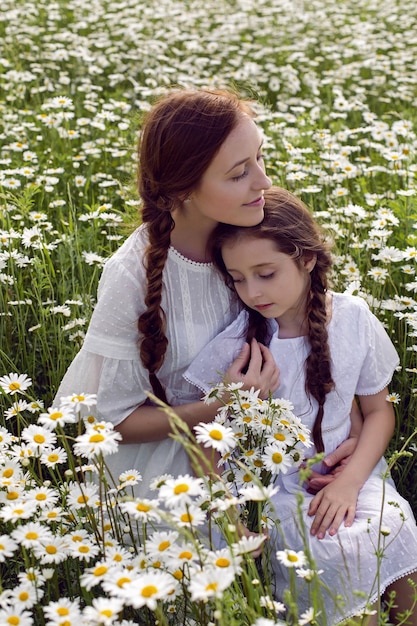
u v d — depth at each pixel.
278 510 2.17
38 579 1.71
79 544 1.75
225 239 2.20
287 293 2.22
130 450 2.34
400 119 5.34
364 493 2.19
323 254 2.30
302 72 6.70
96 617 1.46
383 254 3.05
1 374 2.91
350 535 2.04
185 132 2.05
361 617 1.74
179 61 6.84
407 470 2.55
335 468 2.31
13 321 3.11
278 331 2.36
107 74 6.41
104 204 3.68
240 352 2.29
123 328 2.23
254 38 7.88
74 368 2.35
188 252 2.27
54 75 6.02
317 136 4.41
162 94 2.25
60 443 2.63
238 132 2.06
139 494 2.32
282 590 2.13
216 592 1.42
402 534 2.06
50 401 2.82
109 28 7.61
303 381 2.31
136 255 2.25
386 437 2.36
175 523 1.53
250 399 2.03
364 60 6.83
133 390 2.28
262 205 2.15
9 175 4.06
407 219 3.36
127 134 4.45
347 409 2.35
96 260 3.11
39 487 2.01
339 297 2.43
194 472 2.33
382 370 2.41
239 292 2.27
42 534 1.71
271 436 1.97
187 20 8.00
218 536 2.21
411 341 2.96
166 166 2.09
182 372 2.34
